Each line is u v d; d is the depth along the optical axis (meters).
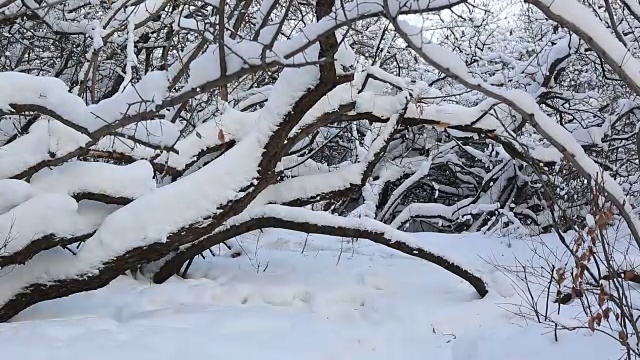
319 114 6.61
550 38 12.30
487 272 7.80
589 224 4.62
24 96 5.32
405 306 6.79
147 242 6.01
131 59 5.13
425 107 8.45
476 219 15.23
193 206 6.13
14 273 6.04
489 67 13.04
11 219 5.87
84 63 8.05
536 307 6.21
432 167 15.69
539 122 3.13
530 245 9.57
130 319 6.07
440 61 2.96
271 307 6.86
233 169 6.25
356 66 7.65
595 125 12.25
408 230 17.28
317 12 4.53
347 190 7.70
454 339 5.94
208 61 4.23
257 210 7.27
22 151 6.31
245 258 8.75
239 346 5.26
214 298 7.05
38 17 7.48
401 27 2.96
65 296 6.17
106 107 5.16
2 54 9.26
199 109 8.53
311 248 9.64
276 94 6.15
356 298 7.28
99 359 4.69
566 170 9.04
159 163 7.43
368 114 7.52
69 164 6.57
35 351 4.71
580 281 4.68
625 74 2.93
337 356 5.43
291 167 8.54
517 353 4.98
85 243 6.08
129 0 5.39
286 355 5.21
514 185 13.58
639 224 3.37
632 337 4.78
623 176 10.54
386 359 5.48
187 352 5.00
